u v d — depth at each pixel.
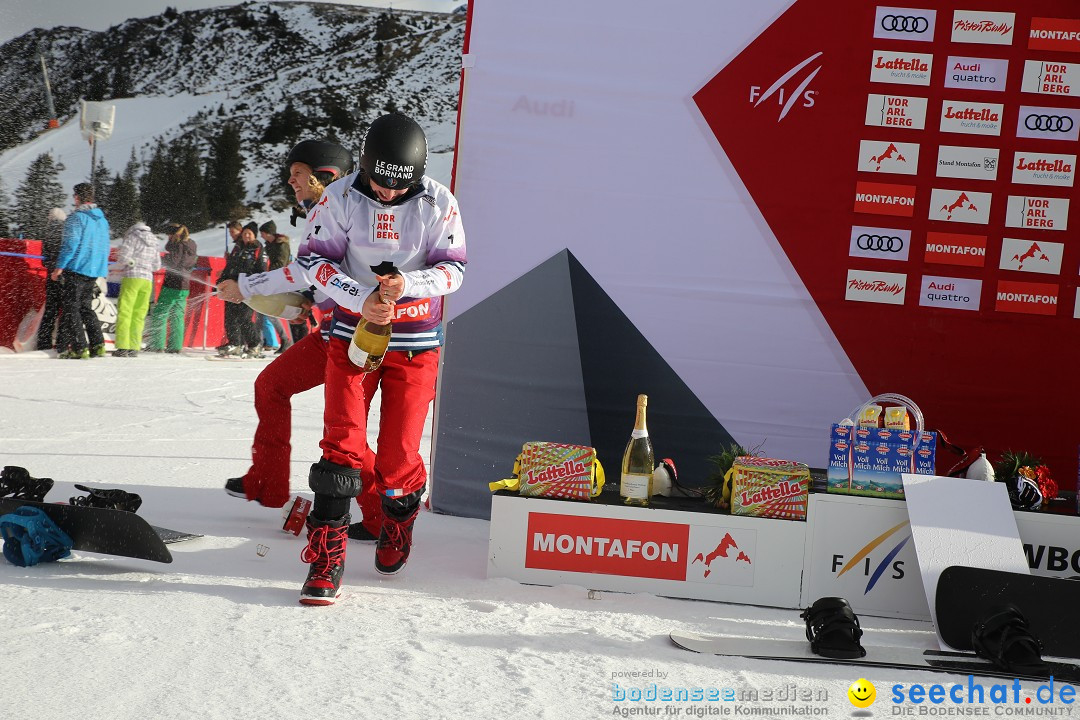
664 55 4.31
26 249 11.24
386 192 3.13
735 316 4.33
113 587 3.04
